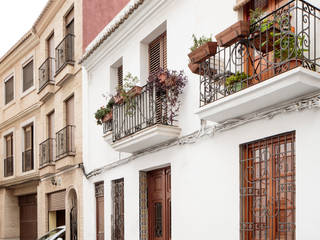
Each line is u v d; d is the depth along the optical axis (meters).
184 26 7.34
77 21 12.33
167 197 7.98
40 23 15.09
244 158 5.88
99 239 10.53
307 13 5.09
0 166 19.08
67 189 12.52
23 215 17.80
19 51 17.28
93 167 11.02
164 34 8.39
